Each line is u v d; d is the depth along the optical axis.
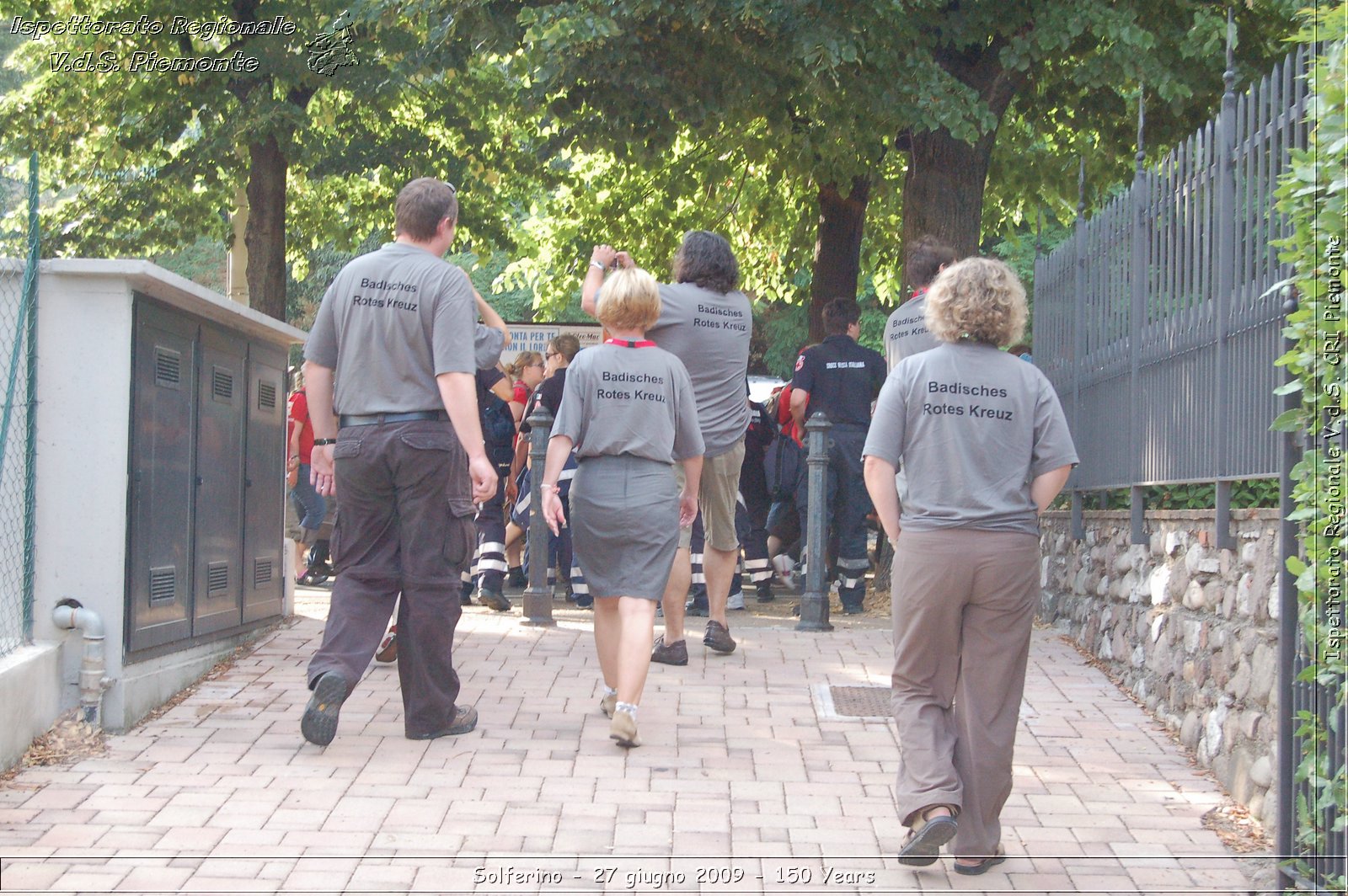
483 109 18.44
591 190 17.52
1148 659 6.53
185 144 18.02
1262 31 11.18
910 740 4.12
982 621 4.12
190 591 6.47
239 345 7.15
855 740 5.75
